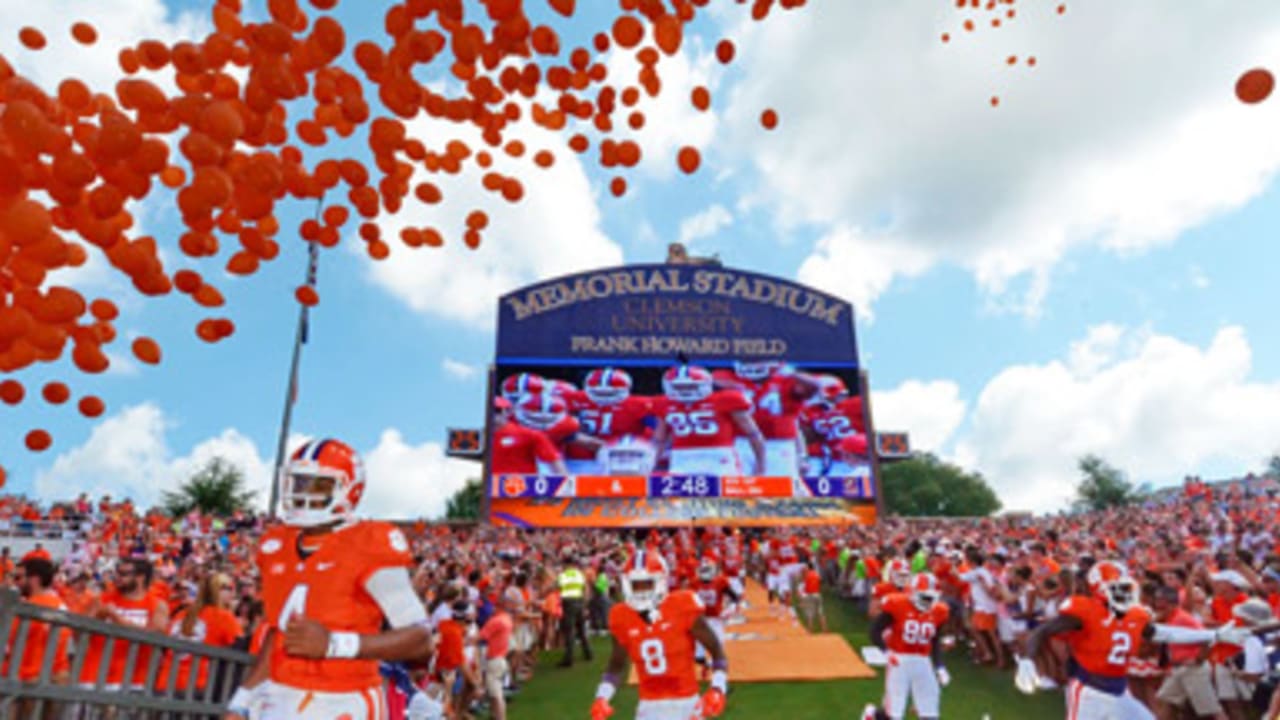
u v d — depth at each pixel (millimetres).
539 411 35625
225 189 2914
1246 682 6902
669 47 3486
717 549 20391
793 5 3463
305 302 4238
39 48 3051
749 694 10078
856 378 37375
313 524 2600
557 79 3668
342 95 3393
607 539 29156
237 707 2627
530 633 11953
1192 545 14672
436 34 3230
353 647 2369
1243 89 2562
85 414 3488
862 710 9250
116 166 2848
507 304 37719
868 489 35375
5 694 3029
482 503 34219
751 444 35812
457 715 8758
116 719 3729
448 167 4031
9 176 2625
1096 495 68000
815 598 14828
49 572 5609
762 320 38438
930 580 7152
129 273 3246
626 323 37875
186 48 3057
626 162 3994
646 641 5508
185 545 22141
